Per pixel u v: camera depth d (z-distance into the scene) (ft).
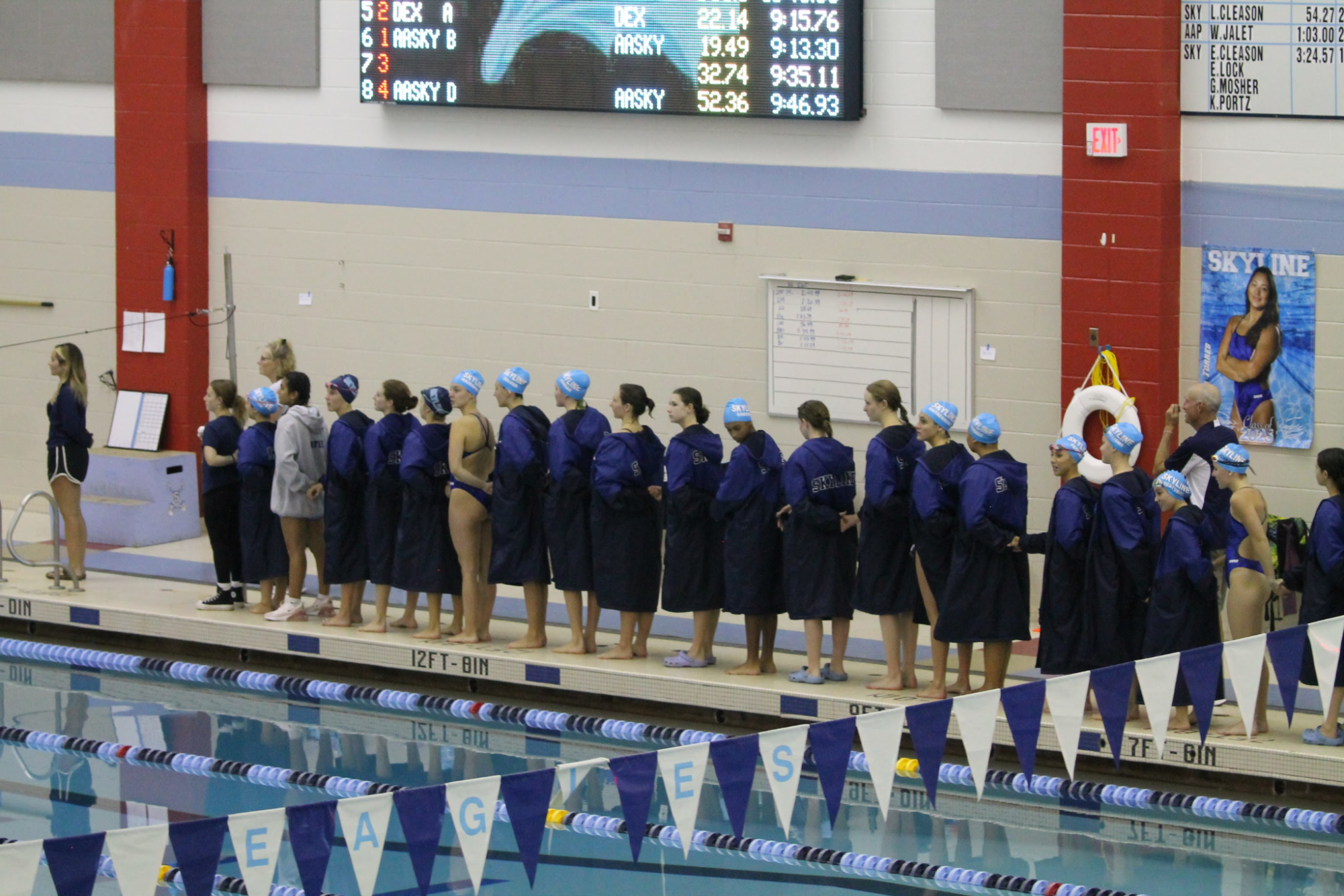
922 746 55.72
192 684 90.22
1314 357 85.20
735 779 53.31
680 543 80.43
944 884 62.44
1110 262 87.92
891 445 75.97
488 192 105.40
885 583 76.33
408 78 103.81
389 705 85.97
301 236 111.24
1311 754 68.54
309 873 48.34
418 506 86.17
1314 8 83.46
